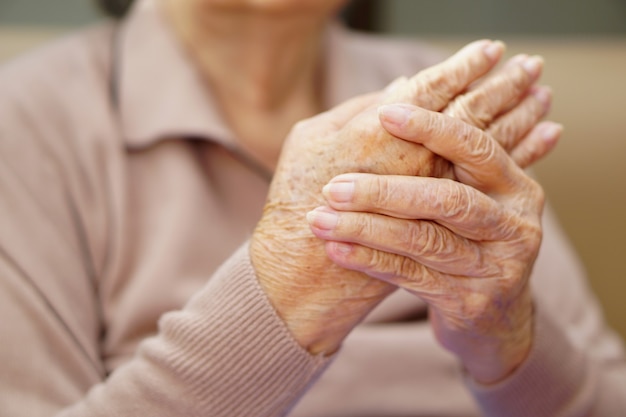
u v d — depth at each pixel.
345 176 0.42
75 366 0.52
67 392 0.50
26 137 0.56
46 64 0.61
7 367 0.49
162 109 0.59
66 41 0.63
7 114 0.57
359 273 0.44
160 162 0.59
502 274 0.45
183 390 0.45
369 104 0.46
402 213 0.42
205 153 0.60
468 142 0.43
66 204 0.56
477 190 0.44
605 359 0.61
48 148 0.57
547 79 0.80
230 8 0.58
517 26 1.05
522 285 0.46
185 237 0.57
